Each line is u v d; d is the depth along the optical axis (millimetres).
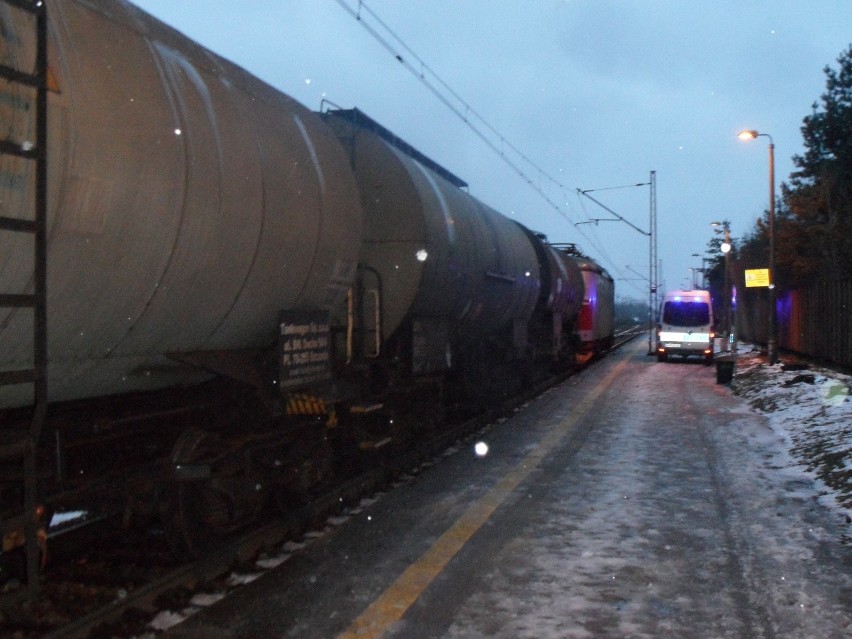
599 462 9883
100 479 4781
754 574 5621
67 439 4770
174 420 5922
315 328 6918
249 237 5453
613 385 20781
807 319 26734
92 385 4715
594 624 4727
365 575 5605
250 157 5535
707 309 30203
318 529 6863
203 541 5734
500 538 6547
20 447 3617
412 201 8945
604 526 6906
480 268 11352
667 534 6641
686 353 30203
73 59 3998
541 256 17562
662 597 5180
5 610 4102
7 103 3434
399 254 8891
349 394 8062
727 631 4621
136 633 4500
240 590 5293
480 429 12992
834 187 28812
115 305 4371
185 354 5457
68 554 5695
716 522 7012
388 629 4637
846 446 9391
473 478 9023
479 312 12062
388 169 9055
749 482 8648
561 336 22656
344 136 9281
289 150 6250
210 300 5262
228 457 5996
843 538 6477
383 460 9203
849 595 5203
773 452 10562
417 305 9141
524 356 16812
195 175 4801
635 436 11953
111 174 4082
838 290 21984
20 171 3494
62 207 3801
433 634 4574
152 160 4402
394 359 9133
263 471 6633
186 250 4785
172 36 5414
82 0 4395
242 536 6031
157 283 4633
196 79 5285
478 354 13422
